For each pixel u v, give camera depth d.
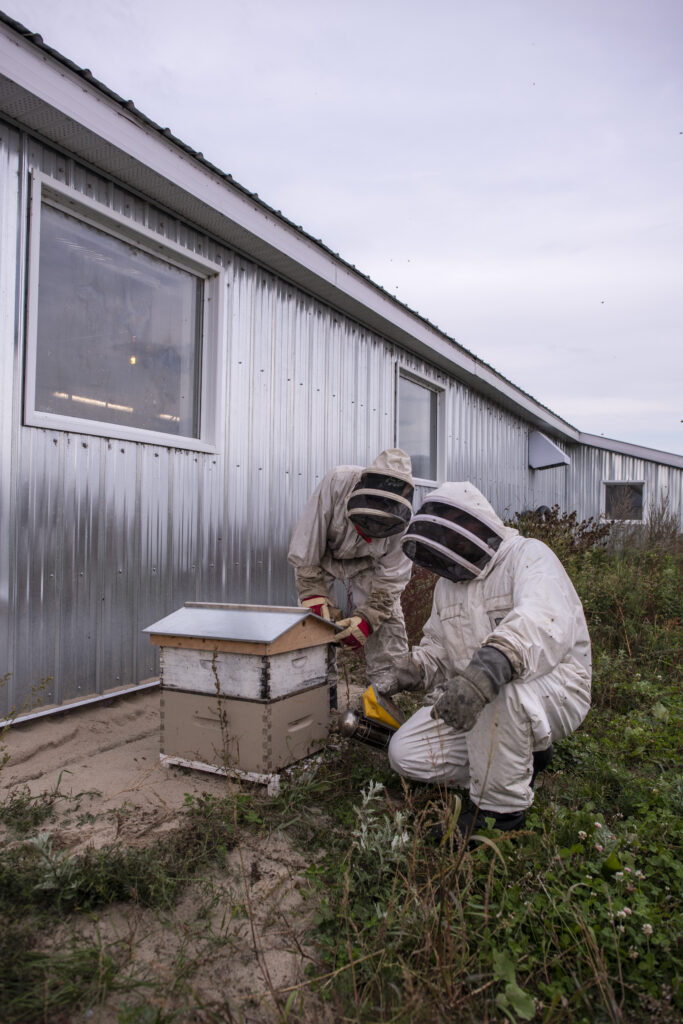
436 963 1.84
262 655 2.83
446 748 2.88
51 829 2.53
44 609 3.79
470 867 2.11
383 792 3.03
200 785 2.97
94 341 4.28
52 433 3.85
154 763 3.28
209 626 3.03
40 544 3.77
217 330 5.14
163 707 3.14
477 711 2.19
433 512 2.75
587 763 3.38
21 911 2.05
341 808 2.83
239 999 1.81
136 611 4.41
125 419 4.52
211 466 5.05
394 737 2.98
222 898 2.21
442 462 9.50
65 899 2.11
